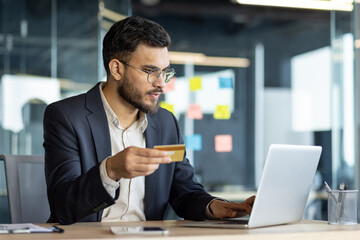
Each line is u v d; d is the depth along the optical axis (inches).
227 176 335.9
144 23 64.0
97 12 175.0
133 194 65.8
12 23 176.4
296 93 360.8
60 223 53.9
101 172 50.3
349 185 133.0
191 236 41.1
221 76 349.7
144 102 64.1
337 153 136.4
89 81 175.3
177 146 48.6
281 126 357.7
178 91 302.2
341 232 47.1
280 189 51.2
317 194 262.1
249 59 362.3
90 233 44.4
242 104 350.9
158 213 67.1
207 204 63.1
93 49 175.3
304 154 53.3
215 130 325.4
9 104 172.4
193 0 349.7
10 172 66.6
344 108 135.2
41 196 69.7
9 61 174.4
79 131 63.3
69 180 56.7
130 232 42.1
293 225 53.3
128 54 63.4
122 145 67.0
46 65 175.9
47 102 175.0
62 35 177.0
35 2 177.2
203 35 357.7
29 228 46.1
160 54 63.5
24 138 172.1
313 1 289.7
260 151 347.3
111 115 66.5
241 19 361.1
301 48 362.6
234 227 49.5
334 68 137.1
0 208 158.1
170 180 69.4
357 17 132.4
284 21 363.6
